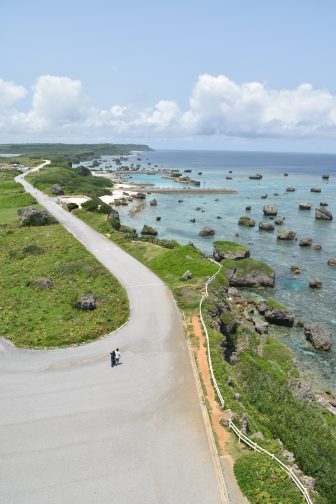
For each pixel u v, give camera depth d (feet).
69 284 167.43
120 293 159.12
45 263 192.13
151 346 122.83
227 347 138.51
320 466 88.28
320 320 181.98
